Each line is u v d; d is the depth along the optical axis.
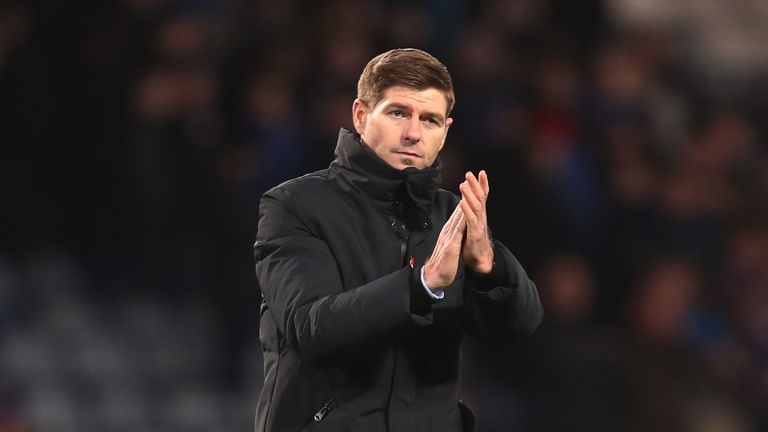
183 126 29.05
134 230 29.17
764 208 37.75
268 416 10.36
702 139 38.69
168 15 29.62
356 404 10.10
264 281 10.36
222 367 29.62
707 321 33.72
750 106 43.56
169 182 28.86
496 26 35.06
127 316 29.95
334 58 30.84
